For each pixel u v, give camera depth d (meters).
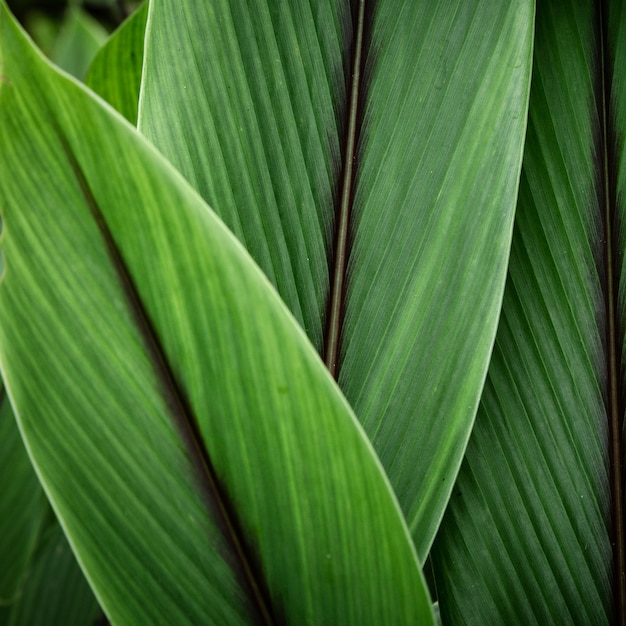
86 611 0.81
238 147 0.63
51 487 0.58
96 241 0.56
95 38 0.88
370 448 0.56
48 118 0.55
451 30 0.63
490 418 0.66
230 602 0.59
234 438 0.57
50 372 0.57
